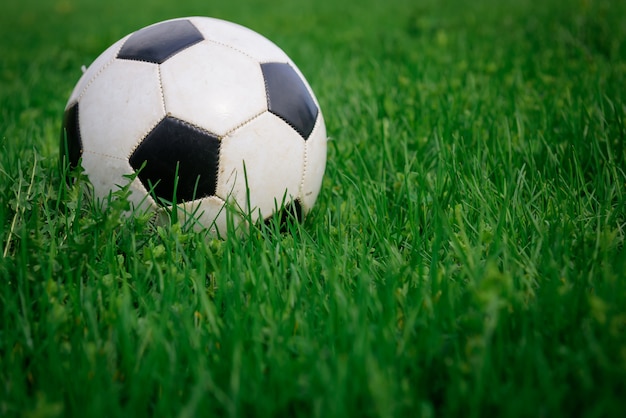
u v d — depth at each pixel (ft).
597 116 3.71
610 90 4.04
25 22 11.19
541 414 2.26
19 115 4.37
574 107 3.82
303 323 2.48
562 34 5.99
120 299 2.55
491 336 2.45
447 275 2.63
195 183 2.79
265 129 2.82
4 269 2.68
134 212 2.81
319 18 9.23
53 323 2.48
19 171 2.93
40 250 2.70
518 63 5.02
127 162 2.80
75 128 2.89
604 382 2.30
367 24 8.35
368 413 2.27
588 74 4.55
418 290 2.57
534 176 3.24
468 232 2.92
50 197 2.91
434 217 2.92
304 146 2.91
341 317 2.49
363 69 5.43
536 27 6.80
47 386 2.35
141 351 2.41
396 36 6.98
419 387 2.36
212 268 2.71
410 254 2.86
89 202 2.92
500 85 4.42
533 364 2.36
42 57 6.73
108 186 2.85
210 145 2.77
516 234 2.86
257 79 2.84
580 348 2.40
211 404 2.34
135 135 2.78
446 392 2.35
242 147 2.80
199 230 2.85
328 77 5.04
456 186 3.13
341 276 2.69
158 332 2.42
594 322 2.46
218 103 2.78
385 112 4.00
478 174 3.21
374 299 2.55
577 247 2.77
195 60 2.81
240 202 2.84
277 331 2.46
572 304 2.50
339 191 3.29
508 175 3.24
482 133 3.67
